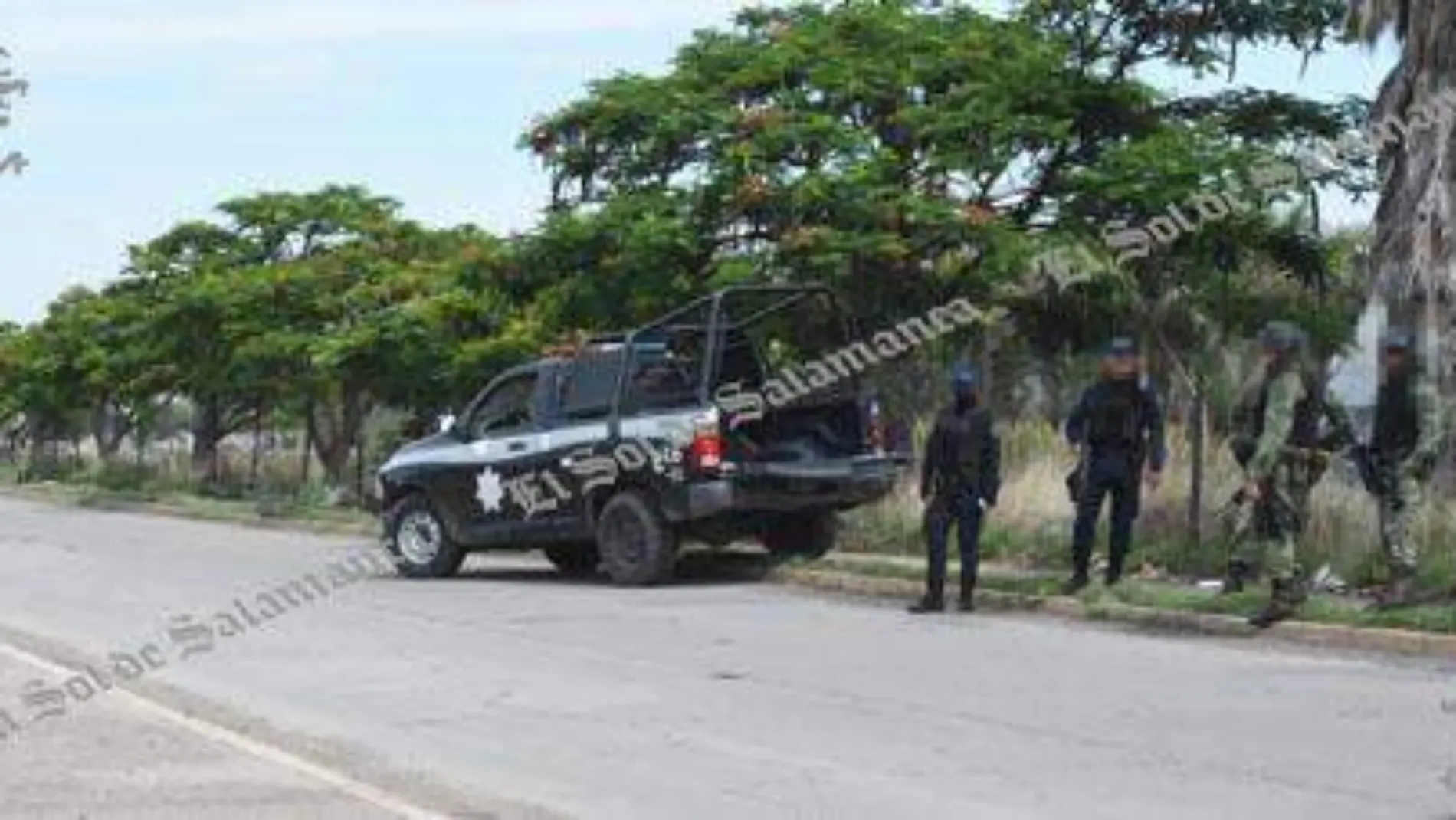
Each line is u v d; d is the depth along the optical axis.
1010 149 24.33
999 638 16.62
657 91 26.50
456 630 17.86
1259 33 26.67
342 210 46.25
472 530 22.86
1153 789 10.22
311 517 35.72
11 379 61.47
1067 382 28.45
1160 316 25.84
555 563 24.52
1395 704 12.80
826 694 13.66
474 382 32.16
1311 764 10.80
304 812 9.87
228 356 42.72
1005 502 22.58
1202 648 15.75
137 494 48.62
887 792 10.27
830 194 23.91
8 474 70.38
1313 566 18.06
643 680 14.54
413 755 11.62
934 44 25.70
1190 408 22.88
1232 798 9.97
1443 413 17.22
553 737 12.16
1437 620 15.37
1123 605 17.62
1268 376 16.42
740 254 24.97
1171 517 20.61
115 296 52.84
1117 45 27.28
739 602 19.80
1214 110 27.22
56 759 11.38
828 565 21.86
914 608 18.72
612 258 26.33
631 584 21.47
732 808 9.99
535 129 27.53
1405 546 16.34
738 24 28.17
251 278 42.41
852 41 26.42
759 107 25.58
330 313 40.88
